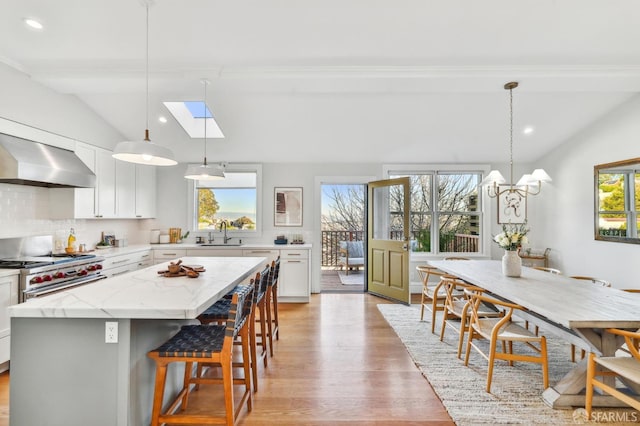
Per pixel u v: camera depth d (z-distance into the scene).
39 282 2.77
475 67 3.00
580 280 2.98
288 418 2.03
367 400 2.23
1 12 2.25
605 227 4.00
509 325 2.59
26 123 3.12
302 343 3.22
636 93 3.60
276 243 5.09
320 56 2.86
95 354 1.63
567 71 3.01
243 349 2.10
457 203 5.51
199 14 2.28
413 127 4.35
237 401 2.22
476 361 2.81
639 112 3.59
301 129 4.38
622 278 3.81
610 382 2.14
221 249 4.75
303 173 5.37
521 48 2.71
